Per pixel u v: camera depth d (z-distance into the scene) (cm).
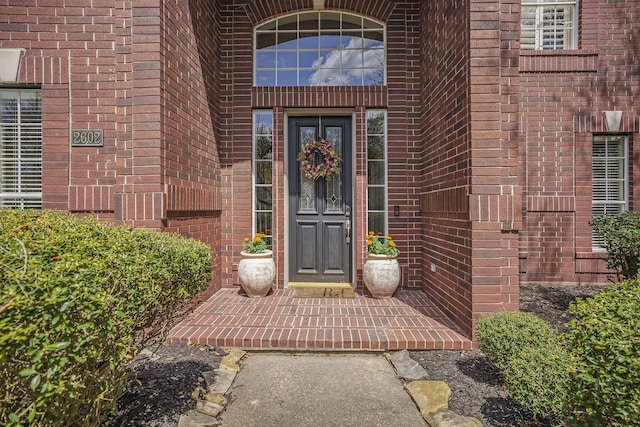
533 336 254
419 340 326
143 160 338
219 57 505
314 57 524
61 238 195
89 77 390
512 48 332
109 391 177
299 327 355
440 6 416
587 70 518
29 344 124
